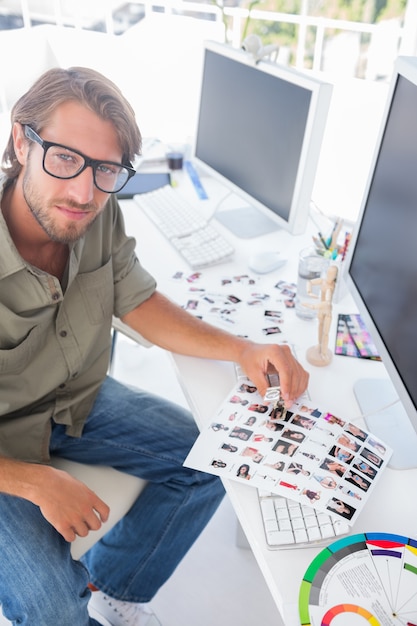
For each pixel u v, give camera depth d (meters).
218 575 1.52
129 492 1.22
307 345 1.21
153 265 1.49
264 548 0.81
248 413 1.02
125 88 3.87
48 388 1.20
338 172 2.96
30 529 1.02
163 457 1.26
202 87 1.69
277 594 0.76
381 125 1.08
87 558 1.37
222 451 0.94
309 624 0.70
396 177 1.01
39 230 1.11
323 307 1.10
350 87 3.78
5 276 1.04
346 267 1.25
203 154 1.77
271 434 0.97
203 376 1.14
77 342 1.20
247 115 1.53
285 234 1.62
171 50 3.98
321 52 3.40
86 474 1.23
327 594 0.74
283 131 1.41
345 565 0.77
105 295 1.23
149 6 3.98
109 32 3.78
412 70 0.93
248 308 1.33
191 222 1.63
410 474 0.93
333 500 0.85
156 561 1.30
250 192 1.61
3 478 1.00
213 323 1.28
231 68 1.55
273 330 1.26
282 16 3.30
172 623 1.42
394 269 1.00
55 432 1.28
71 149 0.98
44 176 1.01
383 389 1.09
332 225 1.64
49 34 3.64
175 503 1.26
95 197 1.05
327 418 1.01
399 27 3.14
